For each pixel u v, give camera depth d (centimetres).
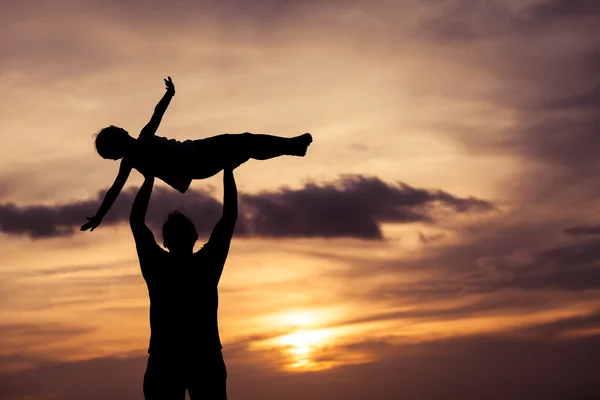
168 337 497
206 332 502
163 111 579
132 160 544
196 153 546
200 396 499
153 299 505
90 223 543
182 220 514
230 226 525
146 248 511
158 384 495
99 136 550
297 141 562
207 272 511
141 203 530
